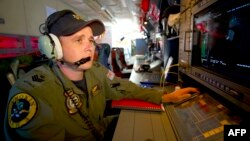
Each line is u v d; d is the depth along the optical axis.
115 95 1.26
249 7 0.60
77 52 0.87
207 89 1.12
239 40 0.66
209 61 0.96
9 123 0.73
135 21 8.90
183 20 1.44
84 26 0.84
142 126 0.90
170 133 0.83
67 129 0.89
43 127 0.77
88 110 1.04
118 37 11.47
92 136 1.02
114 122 1.33
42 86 0.84
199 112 0.89
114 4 5.19
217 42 0.86
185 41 1.33
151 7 3.40
